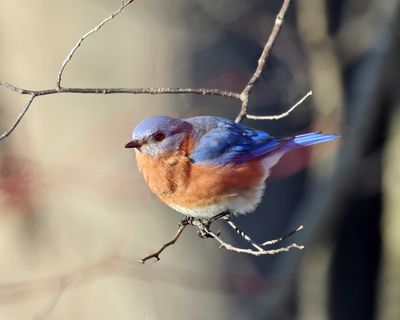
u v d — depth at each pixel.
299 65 14.95
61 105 14.37
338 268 18.55
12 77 14.53
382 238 17.33
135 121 14.12
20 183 14.27
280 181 15.32
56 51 14.35
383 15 15.20
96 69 14.11
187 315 14.13
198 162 8.83
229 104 14.27
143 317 14.05
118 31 13.98
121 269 13.87
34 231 14.59
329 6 16.56
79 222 14.37
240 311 14.25
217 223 14.19
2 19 14.46
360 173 16.91
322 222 14.62
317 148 14.82
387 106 16.30
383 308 16.38
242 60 14.39
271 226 15.02
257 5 14.72
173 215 14.05
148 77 13.94
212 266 14.12
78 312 14.27
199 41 14.03
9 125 14.50
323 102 14.82
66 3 14.20
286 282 14.35
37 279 14.52
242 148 8.99
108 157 14.28
